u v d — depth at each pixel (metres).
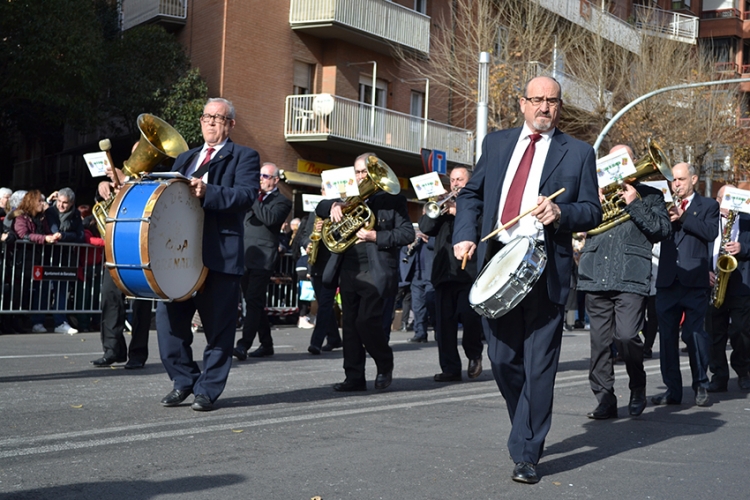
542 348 4.94
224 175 6.71
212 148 6.87
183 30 26.08
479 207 5.14
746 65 50.03
